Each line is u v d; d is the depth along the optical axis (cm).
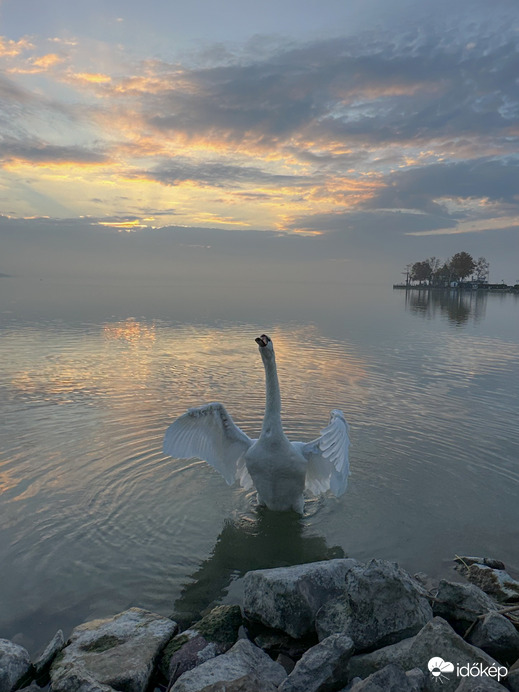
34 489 359
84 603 251
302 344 1076
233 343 1042
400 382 698
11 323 1334
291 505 337
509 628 216
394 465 402
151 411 534
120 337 1104
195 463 405
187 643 217
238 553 293
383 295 4397
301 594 232
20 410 538
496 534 308
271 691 187
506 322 1672
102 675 199
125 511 334
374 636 221
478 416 531
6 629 233
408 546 297
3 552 287
